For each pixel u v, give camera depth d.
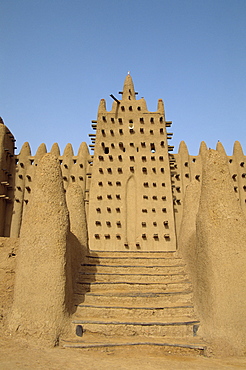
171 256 13.66
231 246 9.34
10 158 20.77
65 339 8.77
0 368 6.64
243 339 8.42
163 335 9.04
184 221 13.64
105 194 18.39
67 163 20.56
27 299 9.17
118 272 12.01
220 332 8.55
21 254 9.76
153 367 7.25
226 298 8.84
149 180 18.72
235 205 10.07
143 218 17.95
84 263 12.38
